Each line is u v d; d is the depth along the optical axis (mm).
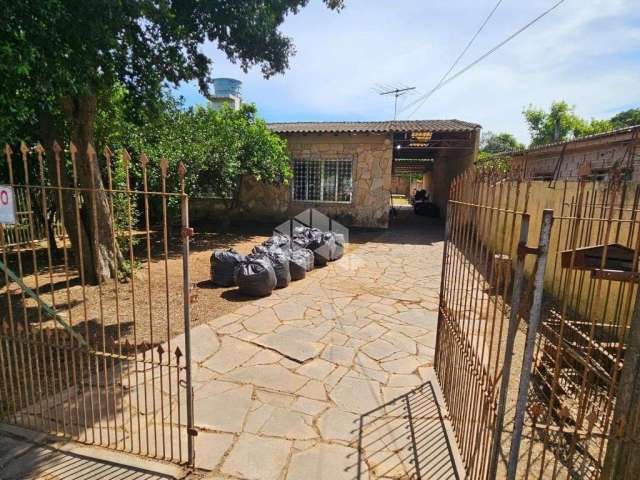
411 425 2738
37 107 4840
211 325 4492
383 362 3680
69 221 5758
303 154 13062
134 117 6152
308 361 3666
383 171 12633
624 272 1586
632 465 1660
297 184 13320
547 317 4383
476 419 2193
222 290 5855
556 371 1861
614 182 2232
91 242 5844
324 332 4363
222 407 2902
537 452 2510
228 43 6473
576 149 8055
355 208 13016
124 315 4754
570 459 1946
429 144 13867
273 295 5691
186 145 9023
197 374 3385
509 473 1682
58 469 2262
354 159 12758
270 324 4559
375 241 10766
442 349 3211
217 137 9891
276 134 12508
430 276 7082
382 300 5586
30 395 2979
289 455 2418
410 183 33969
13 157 6457
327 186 13156
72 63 3789
